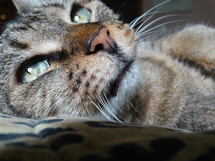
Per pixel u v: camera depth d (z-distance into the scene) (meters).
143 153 0.07
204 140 0.07
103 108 0.16
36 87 0.16
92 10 0.21
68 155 0.07
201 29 0.23
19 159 0.06
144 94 0.19
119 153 0.07
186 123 0.19
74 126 0.10
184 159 0.06
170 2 0.34
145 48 0.25
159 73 0.21
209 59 0.21
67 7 0.20
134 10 0.29
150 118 0.19
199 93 0.20
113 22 0.17
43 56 0.16
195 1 0.36
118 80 0.16
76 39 0.16
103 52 0.15
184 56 0.23
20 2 0.23
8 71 0.17
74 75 0.15
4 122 0.11
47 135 0.09
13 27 0.18
